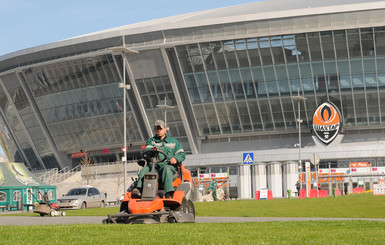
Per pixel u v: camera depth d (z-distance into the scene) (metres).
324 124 76.44
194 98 79.75
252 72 76.81
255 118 79.62
